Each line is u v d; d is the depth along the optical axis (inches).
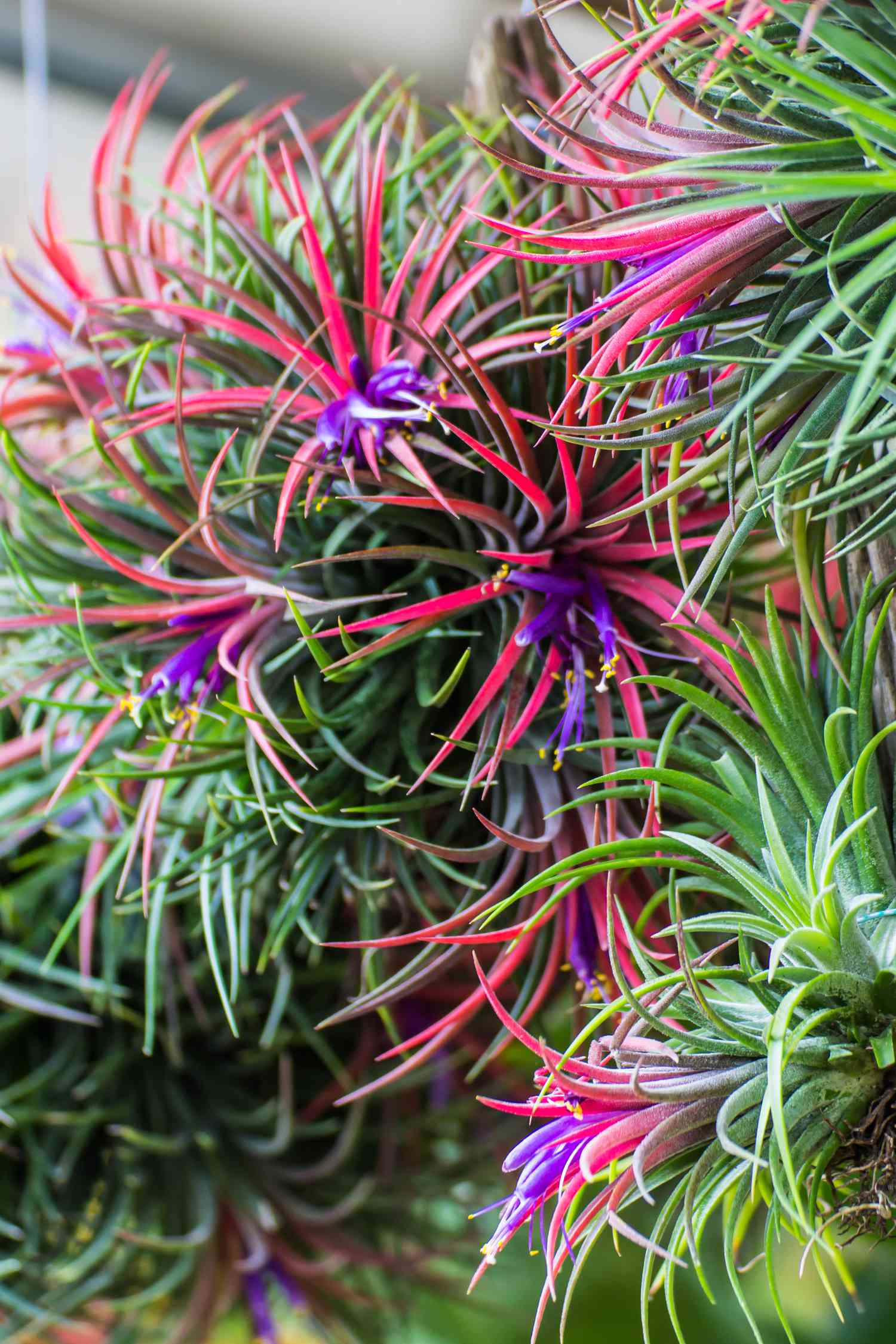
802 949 18.9
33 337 23.8
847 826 19.4
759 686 20.2
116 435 22.2
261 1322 25.4
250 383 21.5
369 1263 25.8
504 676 20.6
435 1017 25.9
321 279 20.6
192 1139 25.9
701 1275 18.6
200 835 23.6
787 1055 18.1
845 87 18.5
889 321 17.2
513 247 21.8
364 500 20.5
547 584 20.8
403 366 20.6
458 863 22.0
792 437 19.1
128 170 23.4
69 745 23.7
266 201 22.8
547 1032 25.2
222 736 22.0
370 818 21.6
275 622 21.6
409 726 21.6
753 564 22.4
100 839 23.1
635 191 21.5
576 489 20.4
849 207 18.5
